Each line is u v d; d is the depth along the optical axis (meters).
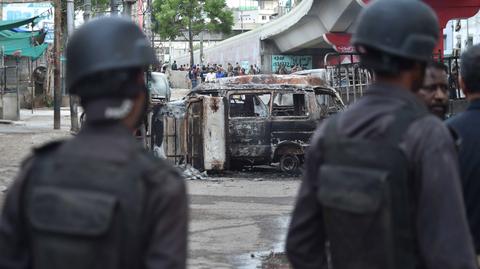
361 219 2.65
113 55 2.34
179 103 15.09
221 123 14.74
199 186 13.23
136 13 39.88
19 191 2.35
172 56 111.31
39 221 2.24
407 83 2.79
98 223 2.18
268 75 15.21
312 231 2.93
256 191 12.62
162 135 14.97
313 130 14.99
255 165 15.77
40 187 2.30
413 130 2.62
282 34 51.56
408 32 2.74
